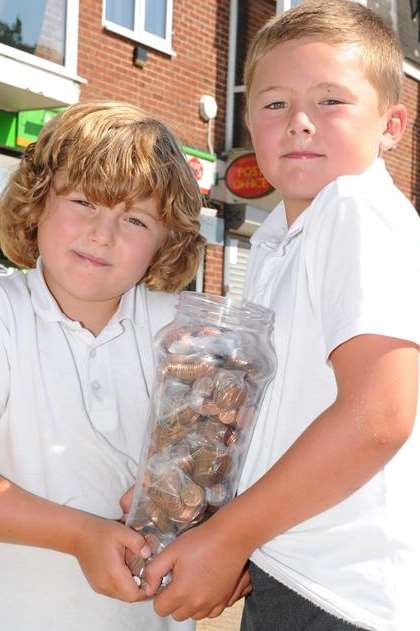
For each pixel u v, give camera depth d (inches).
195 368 58.0
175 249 72.4
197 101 364.5
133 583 57.2
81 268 64.7
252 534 52.8
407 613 54.7
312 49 63.4
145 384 70.5
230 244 384.8
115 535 58.1
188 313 60.4
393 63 66.3
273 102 65.3
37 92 269.3
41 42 275.6
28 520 59.8
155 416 60.0
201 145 367.6
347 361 51.8
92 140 64.4
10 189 71.4
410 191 447.2
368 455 50.4
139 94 335.3
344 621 56.6
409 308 51.9
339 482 50.9
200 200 74.4
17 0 269.1
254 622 63.6
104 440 67.1
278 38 65.6
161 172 65.4
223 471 59.1
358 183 57.4
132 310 70.9
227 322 59.0
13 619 66.2
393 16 418.9
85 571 59.5
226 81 381.1
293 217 68.2
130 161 63.7
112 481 67.9
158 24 344.2
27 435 65.8
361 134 63.7
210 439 58.3
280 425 59.6
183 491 57.8
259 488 52.4
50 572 66.4
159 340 62.1
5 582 66.7
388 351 51.0
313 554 56.1
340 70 62.8
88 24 310.7
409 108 440.5
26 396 65.5
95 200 63.9
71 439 66.5
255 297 65.7
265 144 65.7
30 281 69.6
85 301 68.9
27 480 65.9
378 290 51.8
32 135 294.4
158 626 71.9
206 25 367.2
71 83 282.7
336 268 54.1
